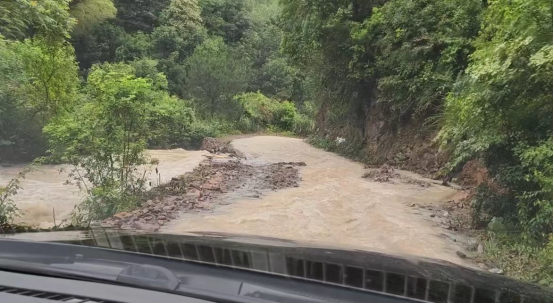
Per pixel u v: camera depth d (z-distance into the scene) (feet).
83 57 114.52
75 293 7.08
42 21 48.08
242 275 7.59
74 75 57.11
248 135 107.45
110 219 27.27
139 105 32.22
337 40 59.31
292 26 66.44
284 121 124.98
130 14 136.46
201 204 31.45
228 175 45.93
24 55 52.60
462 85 27.02
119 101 31.12
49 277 7.91
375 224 26.96
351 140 66.49
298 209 30.55
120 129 31.53
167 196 34.24
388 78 49.80
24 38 59.52
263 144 79.71
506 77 20.02
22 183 39.63
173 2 139.23
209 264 8.04
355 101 64.80
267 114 124.16
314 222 27.55
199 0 161.38
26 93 54.80
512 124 21.67
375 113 61.00
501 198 24.71
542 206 19.66
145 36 129.39
